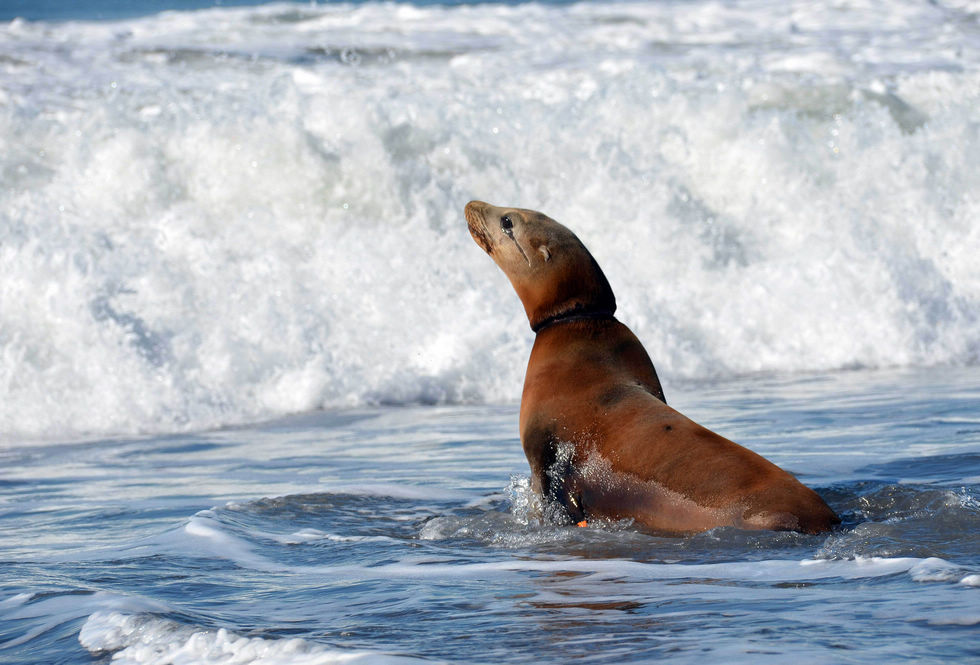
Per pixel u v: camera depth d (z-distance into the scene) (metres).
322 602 13.16
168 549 17.34
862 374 42.38
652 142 51.91
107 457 30.23
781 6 82.88
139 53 62.56
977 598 11.58
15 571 15.91
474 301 43.22
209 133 47.09
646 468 17.84
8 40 64.12
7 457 30.86
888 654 9.44
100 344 37.94
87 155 46.41
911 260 48.84
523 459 27.34
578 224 48.81
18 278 38.41
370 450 29.64
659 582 13.65
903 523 16.45
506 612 12.10
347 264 44.19
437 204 47.56
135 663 10.45
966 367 43.19
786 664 9.24
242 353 39.25
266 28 71.25
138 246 42.47
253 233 45.47
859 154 52.78
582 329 19.84
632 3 83.88
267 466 27.53
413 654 10.20
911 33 74.94
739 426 30.17
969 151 53.47
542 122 51.59
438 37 70.19
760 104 56.31
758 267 48.50
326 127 48.44
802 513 16.44
